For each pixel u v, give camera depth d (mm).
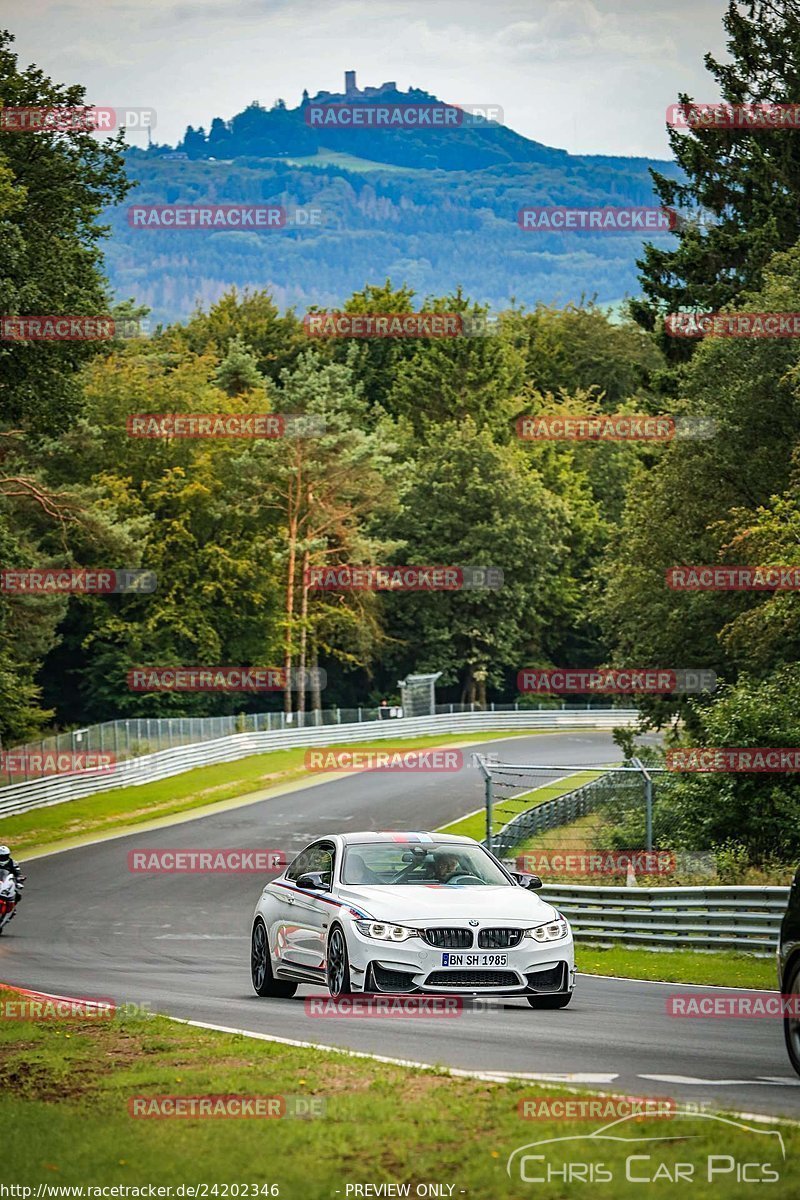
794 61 79688
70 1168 11195
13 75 60938
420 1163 11109
